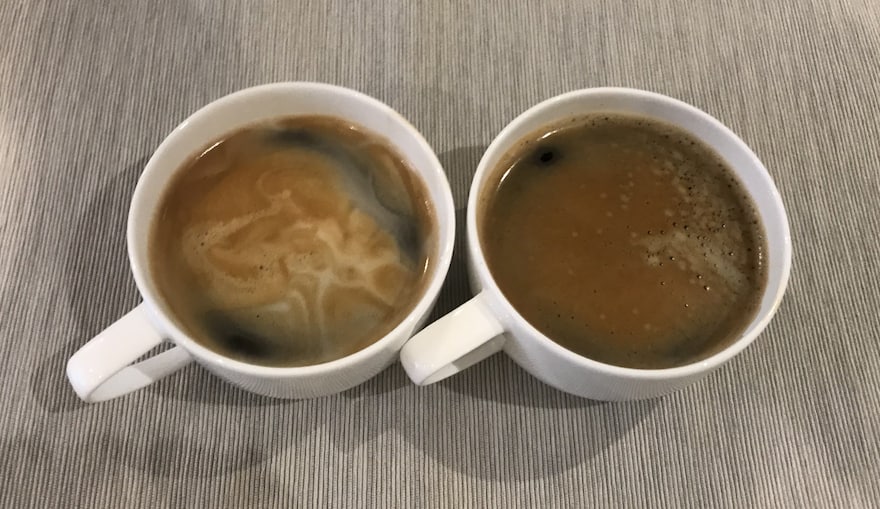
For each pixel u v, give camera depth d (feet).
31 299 0.86
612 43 1.03
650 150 0.87
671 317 0.80
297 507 0.81
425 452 0.83
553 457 0.84
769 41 1.04
